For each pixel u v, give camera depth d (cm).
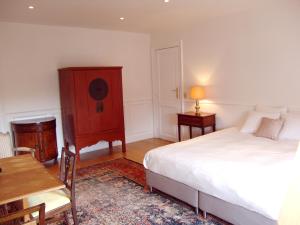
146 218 266
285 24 371
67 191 235
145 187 338
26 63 443
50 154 442
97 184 357
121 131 500
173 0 334
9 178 193
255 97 419
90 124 461
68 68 432
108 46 530
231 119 456
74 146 456
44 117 466
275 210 203
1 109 427
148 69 596
